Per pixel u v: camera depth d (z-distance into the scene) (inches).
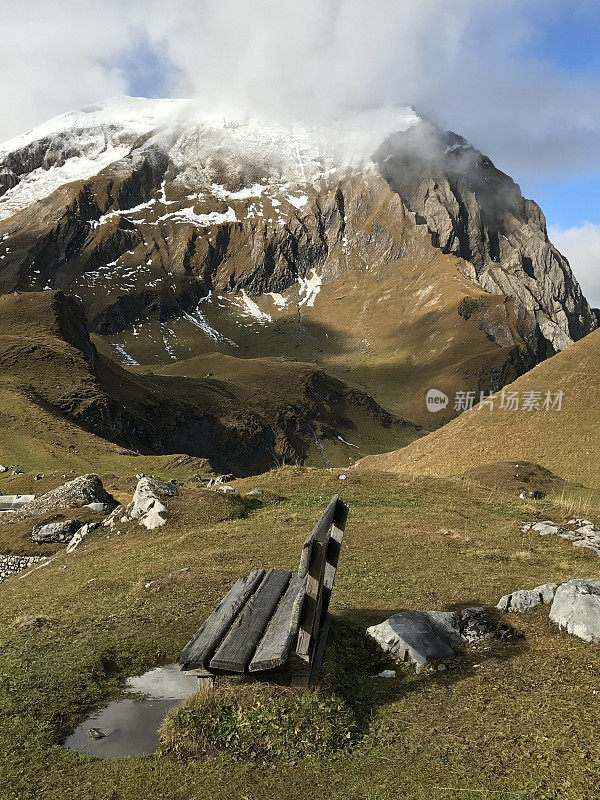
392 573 575.5
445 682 333.7
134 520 948.0
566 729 275.3
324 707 289.1
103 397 6250.0
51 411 5211.6
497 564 615.5
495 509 973.8
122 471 3686.0
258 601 379.6
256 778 254.2
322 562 299.9
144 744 294.2
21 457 3634.4
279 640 303.3
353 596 499.8
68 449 4057.6
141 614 479.5
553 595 409.7
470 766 254.5
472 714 296.7
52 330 7455.7
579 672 327.6
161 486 1015.6
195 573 594.2
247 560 642.8
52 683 357.4
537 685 319.9
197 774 259.1
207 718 286.7
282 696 295.0
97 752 288.2
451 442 3705.7
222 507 943.7
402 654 364.8
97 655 397.7
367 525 810.2
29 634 455.2
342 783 248.4
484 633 389.4
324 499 1018.7
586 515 979.9
